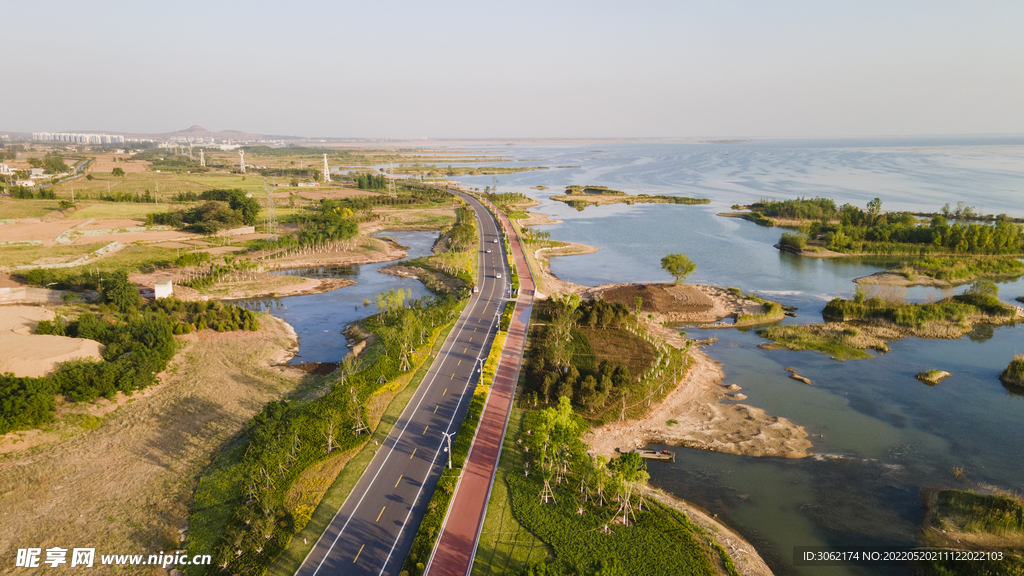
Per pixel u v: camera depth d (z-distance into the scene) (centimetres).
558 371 11225
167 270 18350
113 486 7744
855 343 13675
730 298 16975
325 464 8281
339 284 18600
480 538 6862
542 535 6925
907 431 9856
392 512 7338
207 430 9200
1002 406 10750
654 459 8912
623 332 13550
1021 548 6925
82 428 8994
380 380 10675
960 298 16288
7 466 7956
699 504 7912
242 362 11788
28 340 10750
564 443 8031
